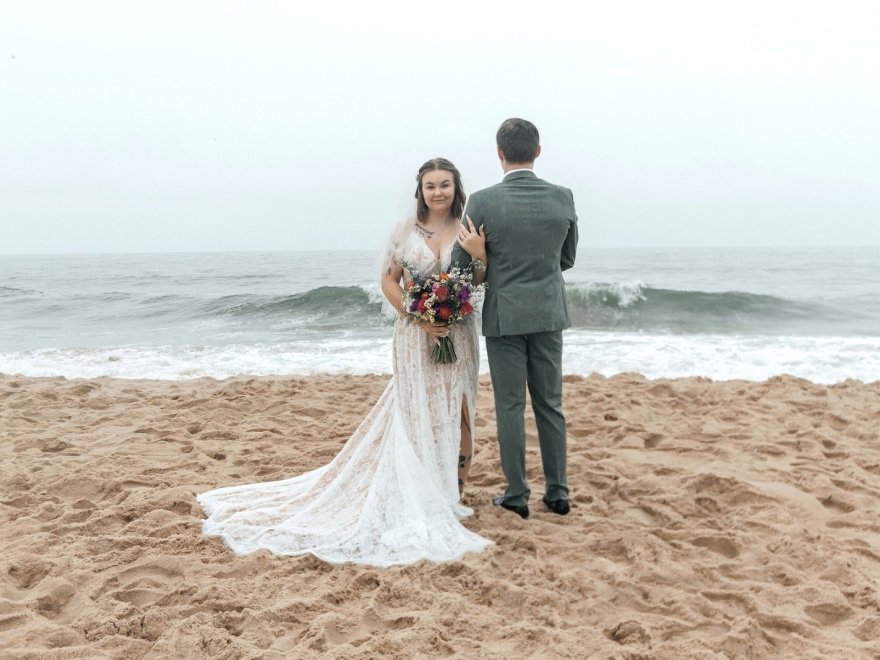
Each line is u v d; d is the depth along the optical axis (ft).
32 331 55.16
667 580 11.23
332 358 36.27
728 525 13.57
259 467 16.85
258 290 96.94
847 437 19.22
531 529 13.10
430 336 13.15
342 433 19.85
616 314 60.54
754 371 31.99
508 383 13.43
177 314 66.03
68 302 78.02
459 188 13.41
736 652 9.20
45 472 16.37
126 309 70.54
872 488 15.28
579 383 25.93
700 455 17.71
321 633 9.31
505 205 12.67
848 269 159.84
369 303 64.59
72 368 33.91
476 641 9.25
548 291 13.05
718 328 55.31
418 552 11.75
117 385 27.32
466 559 11.60
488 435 19.39
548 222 12.81
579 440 19.35
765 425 20.36
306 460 17.39
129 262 275.39
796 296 79.97
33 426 21.16
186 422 21.08
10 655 8.71
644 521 13.99
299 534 12.30
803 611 10.25
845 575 11.24
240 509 13.58
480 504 14.25
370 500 12.59
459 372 13.43
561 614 10.21
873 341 41.32
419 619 9.67
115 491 15.28
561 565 11.64
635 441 18.94
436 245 13.20
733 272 146.20
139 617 9.78
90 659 8.66
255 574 11.27
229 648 8.97
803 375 31.01
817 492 15.20
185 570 11.30
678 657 8.96
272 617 9.78
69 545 12.21
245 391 25.20
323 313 62.85
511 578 11.17
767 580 11.32
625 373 28.17
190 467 16.92
